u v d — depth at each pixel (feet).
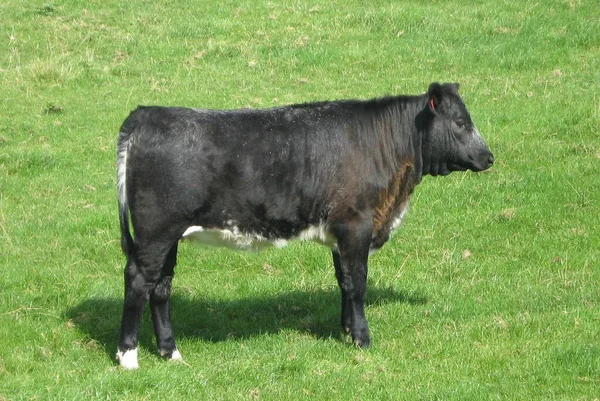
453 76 69.62
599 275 42.11
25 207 50.93
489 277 42.98
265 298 41.16
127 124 32.48
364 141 34.50
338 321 38.55
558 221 48.21
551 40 74.59
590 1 81.51
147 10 85.10
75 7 85.97
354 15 81.30
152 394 31.17
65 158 58.29
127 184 32.40
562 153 55.72
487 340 35.91
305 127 33.83
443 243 46.91
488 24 77.92
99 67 73.51
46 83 71.41
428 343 35.81
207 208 32.73
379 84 68.49
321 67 72.59
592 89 64.85
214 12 84.17
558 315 37.63
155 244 32.42
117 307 39.47
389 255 46.11
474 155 35.78
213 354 35.35
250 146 32.86
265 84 69.77
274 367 33.37
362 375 32.78
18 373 32.99
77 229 48.19
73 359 34.63
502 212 49.16
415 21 79.46
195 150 32.19
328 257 45.47
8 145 60.13
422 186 53.11
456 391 30.89
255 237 33.86
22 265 43.42
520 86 66.49
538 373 32.55
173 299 40.63
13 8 85.40
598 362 32.86
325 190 33.71
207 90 68.95
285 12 83.56
